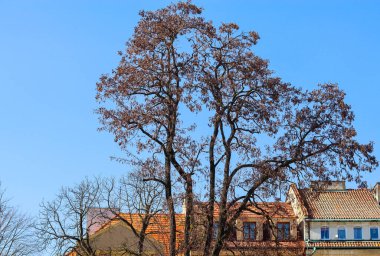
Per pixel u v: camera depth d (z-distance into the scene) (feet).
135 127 138.62
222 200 136.26
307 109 138.10
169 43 138.51
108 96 140.36
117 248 197.77
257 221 191.21
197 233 137.18
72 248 187.52
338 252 227.20
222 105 136.05
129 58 140.26
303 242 226.99
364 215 231.30
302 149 136.56
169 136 138.62
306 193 141.18
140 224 206.18
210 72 137.59
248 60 137.80
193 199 136.36
